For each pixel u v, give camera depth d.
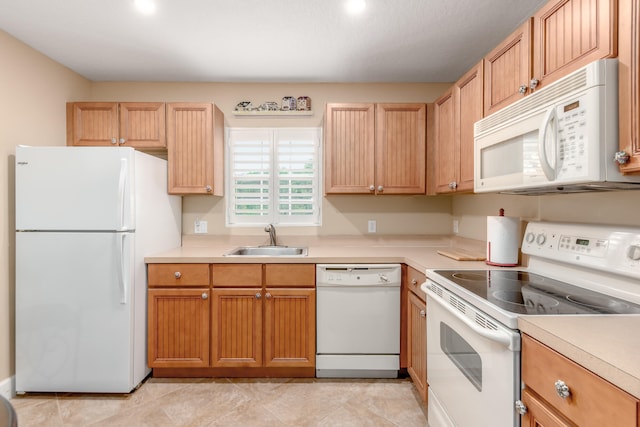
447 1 1.75
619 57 0.94
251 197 2.84
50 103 2.37
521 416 0.95
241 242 2.82
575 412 0.76
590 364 0.71
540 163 1.15
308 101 2.79
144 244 2.16
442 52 2.30
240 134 2.83
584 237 1.31
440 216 2.85
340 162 2.48
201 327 2.16
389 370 2.22
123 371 1.98
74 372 1.98
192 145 2.46
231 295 2.17
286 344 2.19
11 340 2.04
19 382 1.97
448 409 1.41
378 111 2.47
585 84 0.99
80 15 1.87
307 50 2.27
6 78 2.05
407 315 2.16
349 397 2.00
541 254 1.53
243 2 1.76
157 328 2.16
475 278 1.51
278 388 2.10
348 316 2.18
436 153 2.37
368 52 2.30
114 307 1.97
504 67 1.51
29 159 1.94
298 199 2.85
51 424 1.74
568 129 1.06
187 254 2.28
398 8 1.81
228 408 1.89
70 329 1.97
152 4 1.77
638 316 0.97
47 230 1.95
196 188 2.46
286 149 2.84
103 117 2.48
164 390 2.07
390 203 2.85
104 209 1.95
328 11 1.83
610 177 0.95
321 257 2.18
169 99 2.81
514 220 1.79
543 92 1.18
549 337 0.84
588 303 1.12
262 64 2.48
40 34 2.07
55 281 1.96
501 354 1.01
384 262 2.19
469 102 1.86
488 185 1.55
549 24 1.21
